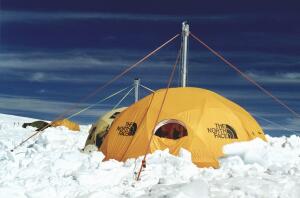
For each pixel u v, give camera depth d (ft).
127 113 55.62
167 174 41.50
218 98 57.26
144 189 36.60
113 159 49.06
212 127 51.57
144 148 50.70
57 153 49.67
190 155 48.44
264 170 44.39
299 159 49.60
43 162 44.75
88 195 33.88
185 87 57.47
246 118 56.80
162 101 54.34
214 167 48.91
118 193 36.01
